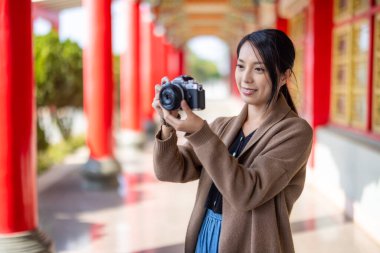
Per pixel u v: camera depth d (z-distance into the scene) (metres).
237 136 2.13
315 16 8.02
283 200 1.98
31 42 3.87
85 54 7.97
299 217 6.33
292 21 10.81
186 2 16.75
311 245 5.28
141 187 8.27
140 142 12.05
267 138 1.96
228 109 28.00
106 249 5.21
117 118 17.08
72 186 8.27
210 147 1.82
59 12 14.41
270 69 1.94
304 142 1.94
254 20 14.36
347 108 7.11
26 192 3.94
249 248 1.93
